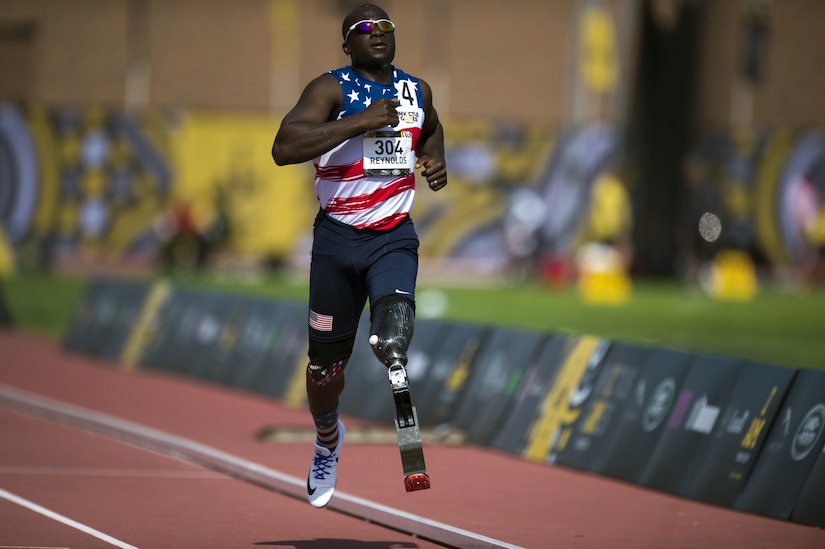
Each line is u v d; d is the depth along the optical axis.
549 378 29.08
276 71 101.94
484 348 31.50
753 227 100.75
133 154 90.69
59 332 56.12
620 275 85.69
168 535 20.61
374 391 34.19
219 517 22.16
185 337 42.91
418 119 18.31
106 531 20.81
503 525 21.80
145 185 90.94
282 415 34.78
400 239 18.34
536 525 21.84
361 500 22.73
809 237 101.62
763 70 105.06
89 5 98.94
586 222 96.81
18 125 88.75
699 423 24.69
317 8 102.56
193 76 100.94
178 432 31.42
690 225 98.69
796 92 111.06
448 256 94.75
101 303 47.78
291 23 102.06
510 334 30.86
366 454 28.84
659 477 25.02
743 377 24.25
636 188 100.00
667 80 104.19
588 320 64.06
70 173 89.62
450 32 105.56
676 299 80.25
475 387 31.17
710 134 100.50
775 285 98.25
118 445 30.02
